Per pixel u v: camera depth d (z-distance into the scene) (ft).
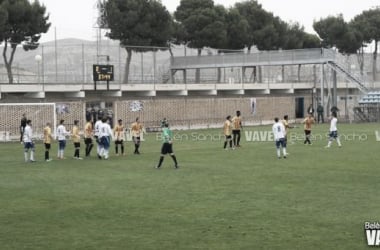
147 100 201.67
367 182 74.69
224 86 228.43
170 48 232.73
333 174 82.58
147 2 240.94
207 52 260.83
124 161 104.78
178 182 77.10
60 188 73.87
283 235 47.47
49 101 183.93
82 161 106.22
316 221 52.21
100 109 194.80
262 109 233.96
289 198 63.72
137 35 239.30
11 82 183.01
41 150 130.41
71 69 201.98
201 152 118.62
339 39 322.14
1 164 102.63
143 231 49.60
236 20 283.18
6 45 186.91
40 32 213.87
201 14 270.26
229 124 126.21
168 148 92.94
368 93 224.53
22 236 48.60
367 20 334.65
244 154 113.39
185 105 210.59
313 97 241.96
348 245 44.24
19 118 166.81
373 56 326.85
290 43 315.17
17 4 203.51
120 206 60.75
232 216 54.85
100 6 241.96
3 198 66.90
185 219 53.88
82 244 45.73
